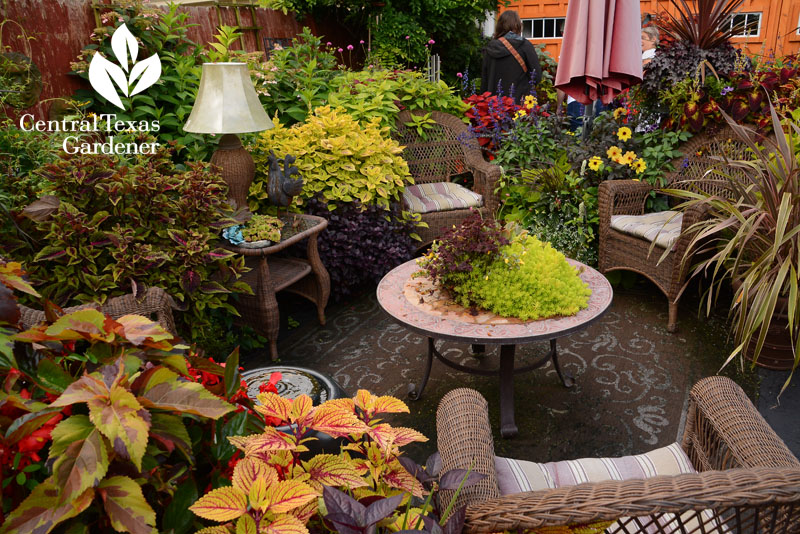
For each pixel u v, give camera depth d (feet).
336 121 13.65
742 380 10.02
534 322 8.23
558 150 15.75
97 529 2.54
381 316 12.96
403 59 26.07
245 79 10.48
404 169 14.49
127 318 2.91
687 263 11.23
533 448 8.57
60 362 2.92
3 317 2.65
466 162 16.57
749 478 3.04
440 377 10.48
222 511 2.54
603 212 13.33
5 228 8.43
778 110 13.12
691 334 11.68
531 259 8.68
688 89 13.89
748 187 10.10
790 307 8.53
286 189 11.05
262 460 2.96
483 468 4.36
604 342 11.49
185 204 9.66
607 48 13.53
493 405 9.64
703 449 5.51
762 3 26.00
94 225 8.91
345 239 12.85
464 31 28.43
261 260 10.48
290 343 11.83
